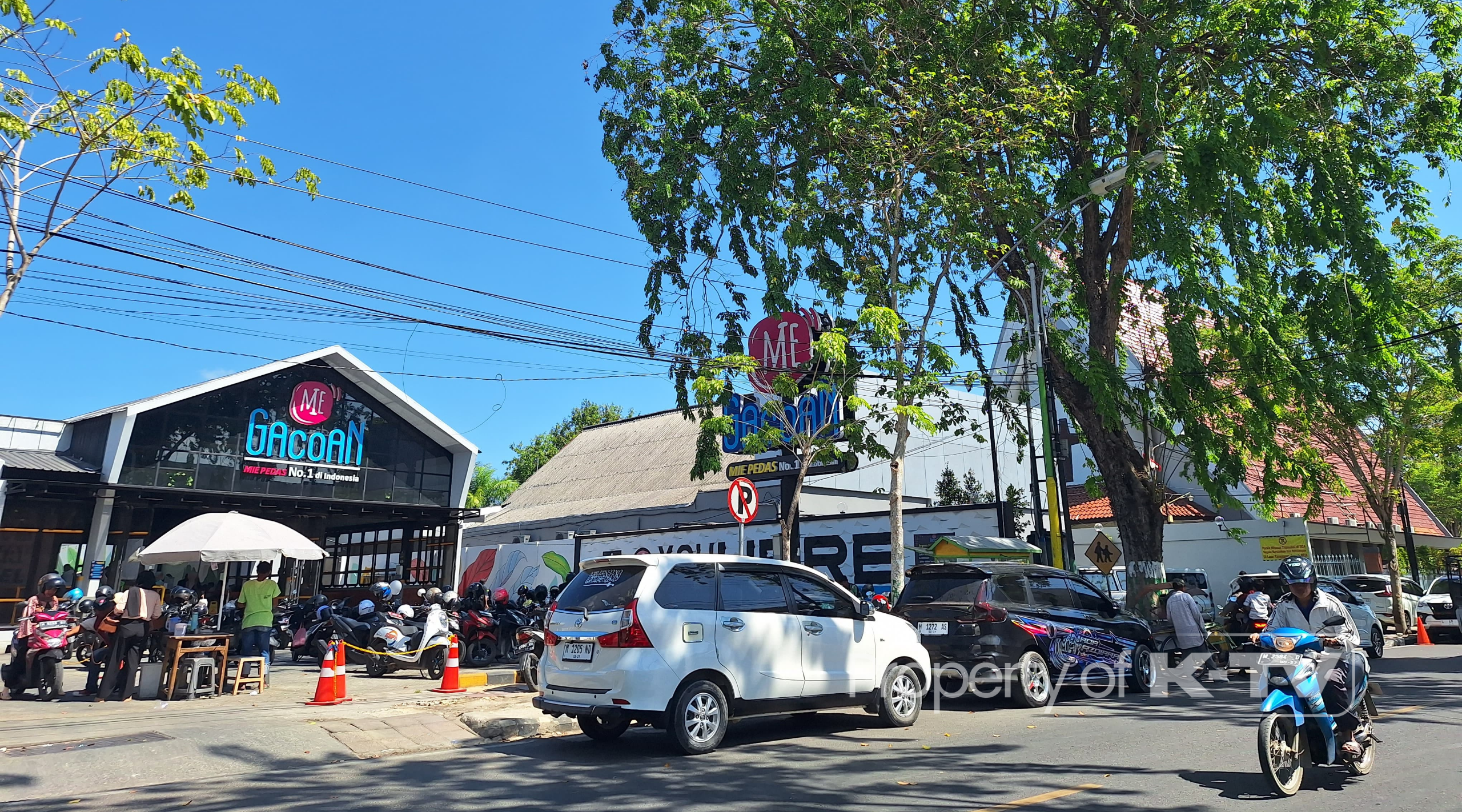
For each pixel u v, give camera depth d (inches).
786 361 649.0
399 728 339.9
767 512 1082.7
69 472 765.3
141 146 378.0
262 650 498.6
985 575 426.9
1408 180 644.1
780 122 591.2
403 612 579.8
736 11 634.2
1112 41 633.6
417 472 1000.2
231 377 869.2
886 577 834.2
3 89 358.6
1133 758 288.2
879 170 572.1
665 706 288.4
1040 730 343.6
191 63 378.3
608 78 612.4
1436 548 1406.3
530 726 343.6
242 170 407.8
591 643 295.6
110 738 308.0
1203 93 614.9
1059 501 634.8
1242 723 354.0
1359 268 589.9
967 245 581.6
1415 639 829.2
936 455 1280.8
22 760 272.4
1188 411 652.7
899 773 268.1
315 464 924.0
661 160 604.7
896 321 514.6
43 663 436.5
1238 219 608.1
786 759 291.0
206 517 515.8
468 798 243.6
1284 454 751.7
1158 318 1079.0
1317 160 613.3
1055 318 685.3
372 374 949.8
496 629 623.5
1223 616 655.1
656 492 1333.7
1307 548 951.0
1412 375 808.9
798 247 571.5
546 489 1624.0
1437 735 317.1
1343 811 221.3
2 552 759.7
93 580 792.9
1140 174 600.7
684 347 614.5
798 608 333.4
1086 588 465.1
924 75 575.5
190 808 236.8
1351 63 617.0
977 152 609.6
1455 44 602.9
